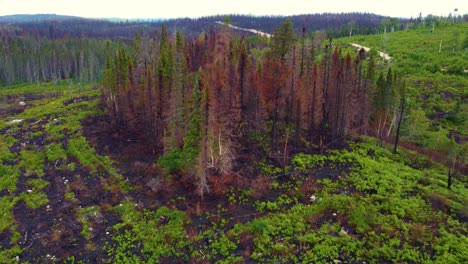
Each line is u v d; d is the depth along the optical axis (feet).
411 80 259.19
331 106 168.96
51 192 139.33
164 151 155.33
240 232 111.75
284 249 103.81
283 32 176.45
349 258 99.76
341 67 167.22
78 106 243.19
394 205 119.85
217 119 134.31
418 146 183.32
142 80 180.96
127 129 191.21
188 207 124.36
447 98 235.81
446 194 126.82
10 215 125.08
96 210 126.82
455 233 107.96
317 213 118.01
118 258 104.63
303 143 164.76
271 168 145.59
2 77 426.92
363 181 134.41
